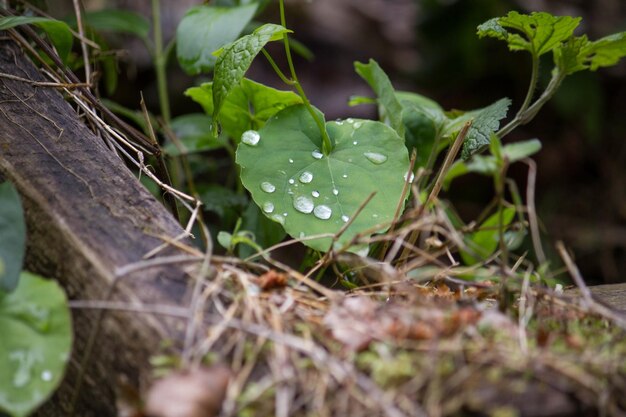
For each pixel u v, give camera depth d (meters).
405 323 0.51
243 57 0.58
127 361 0.51
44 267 0.53
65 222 0.53
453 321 0.51
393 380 0.50
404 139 0.63
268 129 0.60
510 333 0.52
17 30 0.63
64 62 0.63
